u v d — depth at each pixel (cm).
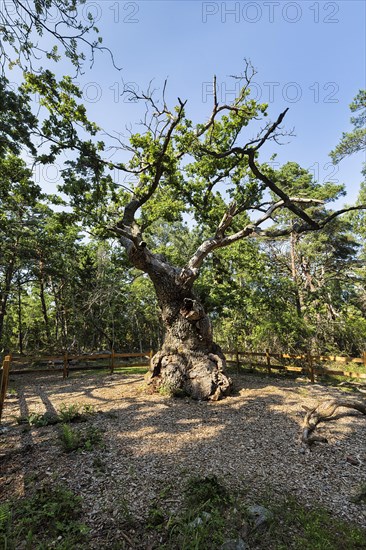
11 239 1869
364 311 2097
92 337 2486
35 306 2998
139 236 904
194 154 1173
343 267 2192
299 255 2177
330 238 2178
